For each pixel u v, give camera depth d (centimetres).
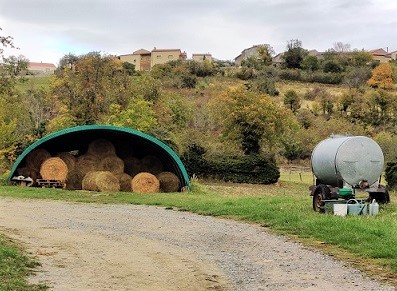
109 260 1246
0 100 4559
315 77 12012
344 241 1416
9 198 2680
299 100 9662
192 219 1983
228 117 4834
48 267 1151
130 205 2497
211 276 1097
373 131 7819
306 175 5519
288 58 13162
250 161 4541
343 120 8106
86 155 3622
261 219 1912
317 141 6712
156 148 3700
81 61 6253
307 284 1015
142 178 3450
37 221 1878
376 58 15350
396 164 3809
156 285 1023
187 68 12094
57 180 3475
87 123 5250
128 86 5831
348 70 12619
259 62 13675
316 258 1257
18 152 4206
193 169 4491
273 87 10631
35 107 6072
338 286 995
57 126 4944
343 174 2006
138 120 4712
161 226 1805
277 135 4959
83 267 1166
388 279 1045
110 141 3769
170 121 6047
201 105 8700
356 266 1162
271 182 4566
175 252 1353
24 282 991
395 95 9994
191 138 4966
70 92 5678
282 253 1327
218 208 2200
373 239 1404
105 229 1727
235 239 1545
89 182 3391
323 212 1972
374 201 1894
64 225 1797
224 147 4922
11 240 1438
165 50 15750
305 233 1580
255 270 1147
